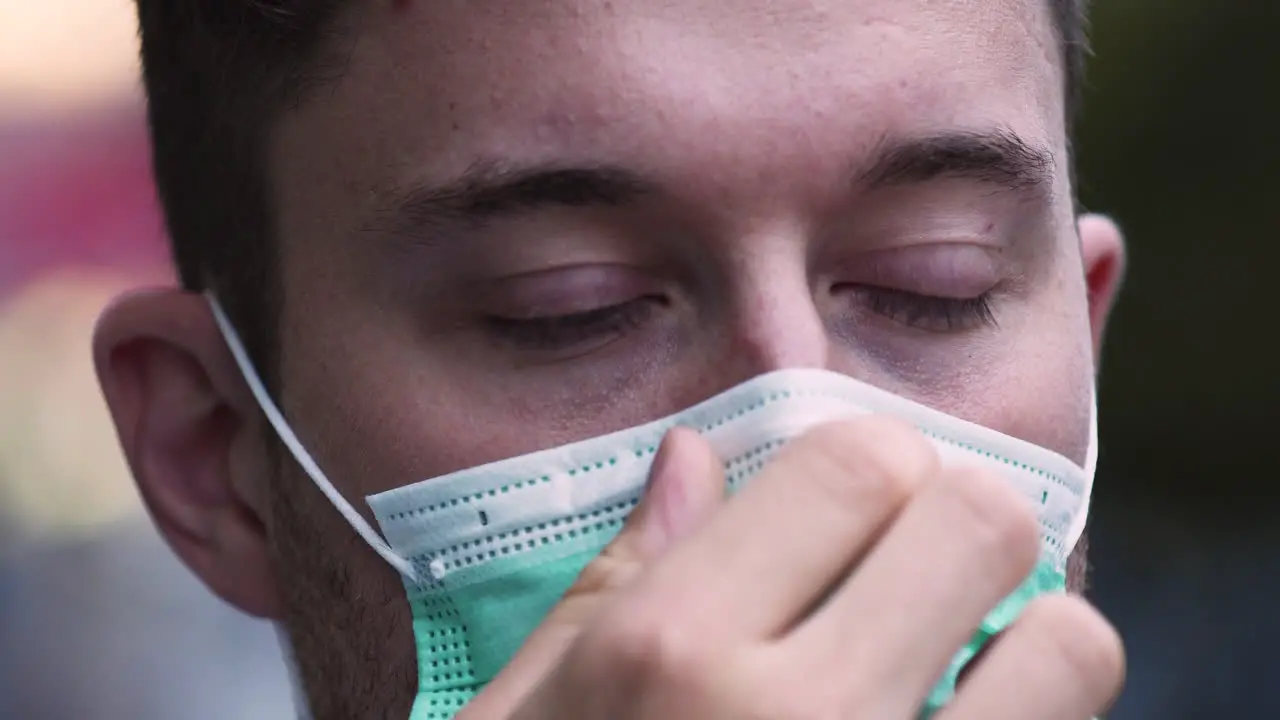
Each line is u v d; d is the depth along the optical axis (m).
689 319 1.71
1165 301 9.09
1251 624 6.69
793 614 1.31
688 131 1.64
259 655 6.60
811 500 1.34
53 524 7.52
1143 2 8.68
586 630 1.29
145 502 2.14
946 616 1.33
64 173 7.93
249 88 1.93
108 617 6.91
